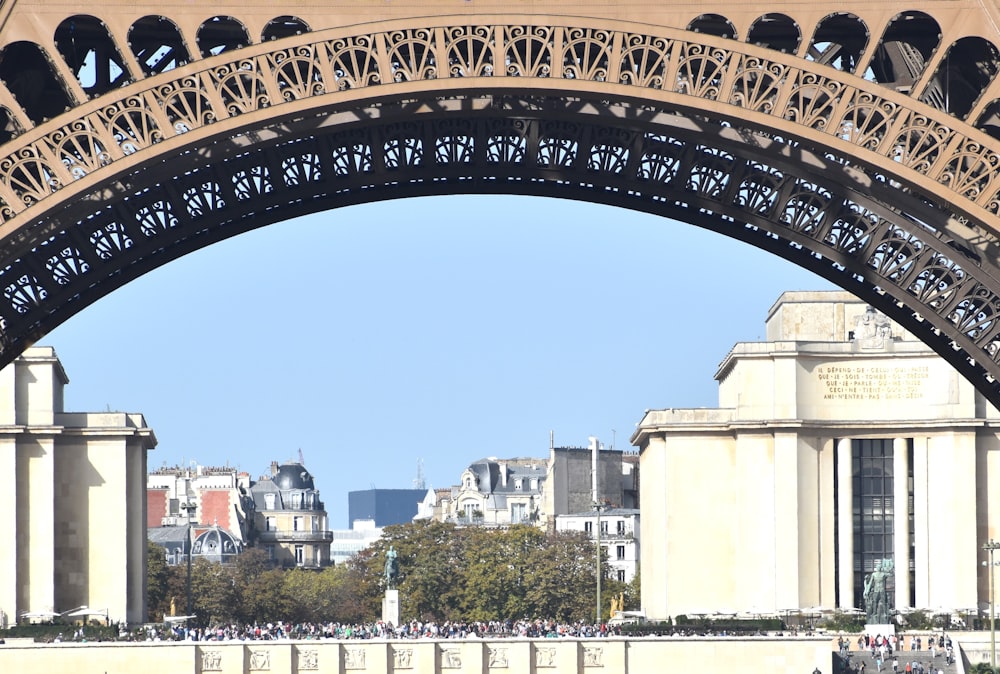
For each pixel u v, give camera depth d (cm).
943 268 16400
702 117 13262
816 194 16275
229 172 15988
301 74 12669
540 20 12525
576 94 12494
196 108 12338
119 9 12600
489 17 12512
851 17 13788
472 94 12481
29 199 12150
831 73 12575
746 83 12575
